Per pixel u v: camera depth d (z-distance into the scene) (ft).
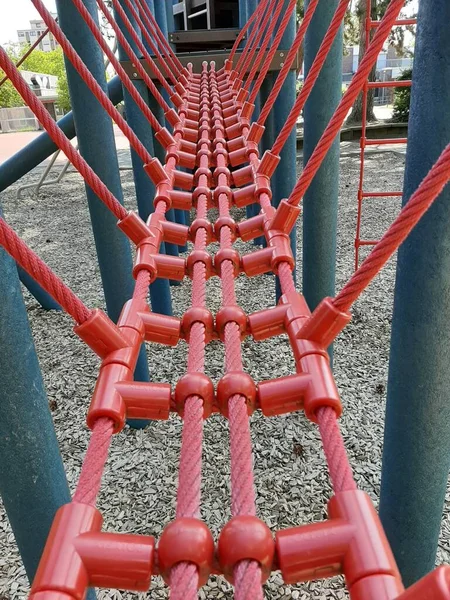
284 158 10.03
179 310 10.77
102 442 2.38
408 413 3.62
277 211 4.34
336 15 3.89
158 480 6.35
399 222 2.33
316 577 1.79
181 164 6.57
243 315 3.43
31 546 3.60
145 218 9.21
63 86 69.92
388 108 55.26
